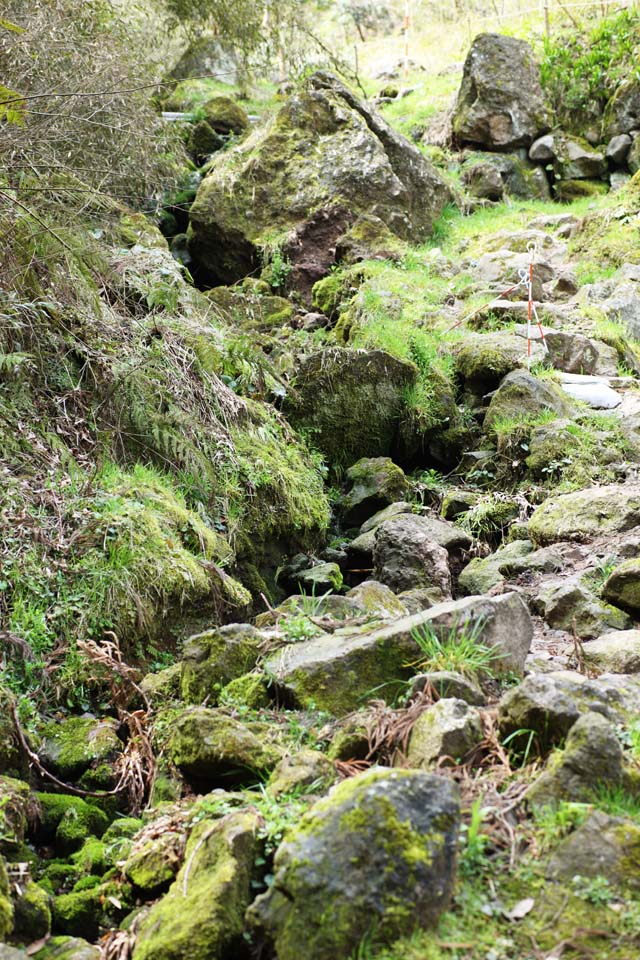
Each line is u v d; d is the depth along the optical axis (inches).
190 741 138.9
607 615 196.4
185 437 240.7
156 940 107.6
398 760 131.1
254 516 245.9
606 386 335.0
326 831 102.3
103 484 213.2
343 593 249.1
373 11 950.4
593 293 417.1
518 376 313.3
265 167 463.2
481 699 143.9
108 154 346.9
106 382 239.0
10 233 233.0
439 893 100.7
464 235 505.4
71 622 182.9
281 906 102.1
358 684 148.9
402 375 313.9
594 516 251.1
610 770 117.0
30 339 231.1
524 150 618.8
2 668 171.0
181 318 274.2
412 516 257.4
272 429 275.7
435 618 154.2
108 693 176.6
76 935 125.8
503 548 253.6
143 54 433.1
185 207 470.9
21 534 189.5
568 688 133.2
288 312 387.9
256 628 172.1
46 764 159.3
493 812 116.6
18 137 245.8
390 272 407.5
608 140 636.1
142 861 127.3
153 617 192.2
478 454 303.7
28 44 296.2
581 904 103.2
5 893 116.7
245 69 556.4
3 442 207.6
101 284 270.7
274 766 134.5
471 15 877.2
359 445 307.3
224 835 115.4
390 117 697.0
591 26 714.2
